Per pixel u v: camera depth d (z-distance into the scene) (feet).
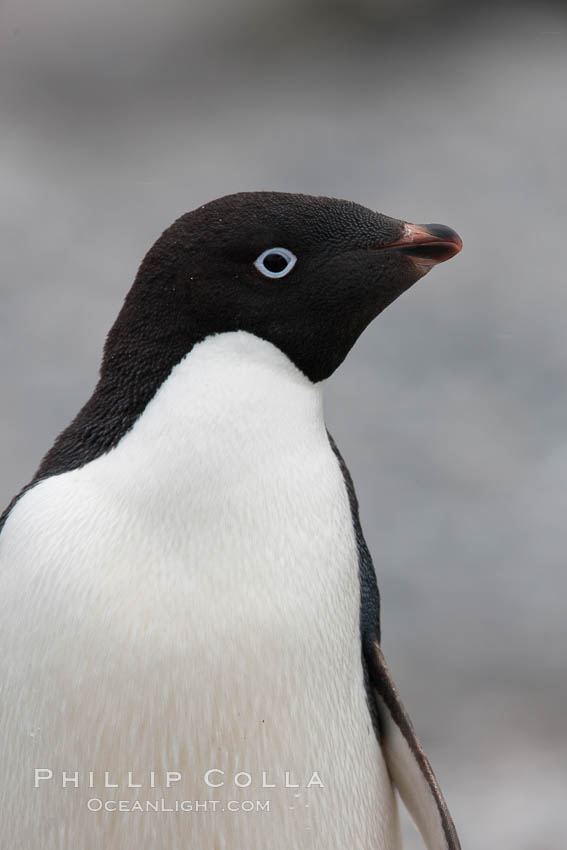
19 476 52.49
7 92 102.27
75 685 15.02
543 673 41.78
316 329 16.08
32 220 81.05
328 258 16.11
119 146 94.27
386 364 65.87
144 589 14.99
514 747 37.50
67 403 59.62
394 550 49.55
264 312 15.84
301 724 15.48
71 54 106.93
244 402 15.55
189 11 110.42
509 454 57.41
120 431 15.80
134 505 15.23
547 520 51.98
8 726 15.46
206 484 15.17
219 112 100.07
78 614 15.02
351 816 16.29
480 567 48.65
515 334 69.10
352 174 87.25
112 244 78.18
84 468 15.81
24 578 15.33
